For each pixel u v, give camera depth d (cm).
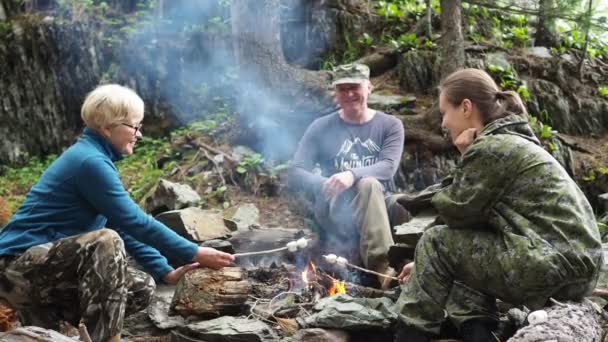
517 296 288
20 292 311
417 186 625
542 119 704
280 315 380
